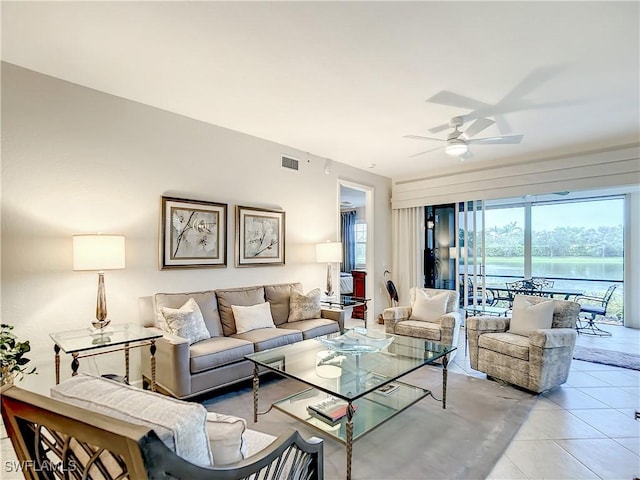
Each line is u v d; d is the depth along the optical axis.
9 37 2.25
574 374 3.66
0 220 2.55
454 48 2.36
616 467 2.08
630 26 2.10
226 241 3.96
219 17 2.04
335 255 4.69
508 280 7.29
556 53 2.41
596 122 3.73
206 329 3.25
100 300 2.74
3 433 2.32
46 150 2.75
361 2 1.91
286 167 4.64
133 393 1.12
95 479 1.01
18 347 2.32
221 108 3.41
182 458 0.86
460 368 3.86
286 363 2.63
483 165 5.41
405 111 3.45
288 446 1.25
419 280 6.21
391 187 6.59
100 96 3.04
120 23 2.10
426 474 2.01
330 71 2.68
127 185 3.20
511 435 2.42
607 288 6.39
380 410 2.43
